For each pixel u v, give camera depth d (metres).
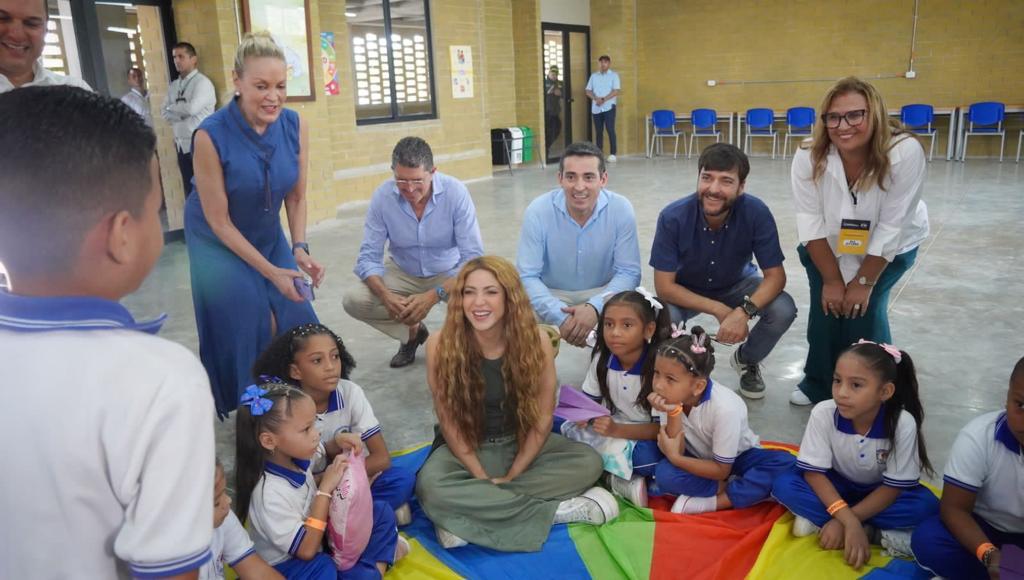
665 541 1.93
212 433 0.75
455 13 8.73
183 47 5.59
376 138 7.93
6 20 1.96
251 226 2.50
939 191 7.32
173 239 6.04
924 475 2.22
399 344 3.60
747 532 1.98
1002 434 1.62
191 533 0.71
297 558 1.67
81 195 0.67
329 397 2.07
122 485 0.69
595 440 2.20
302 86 6.36
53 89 0.71
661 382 2.01
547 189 8.51
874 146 2.33
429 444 2.54
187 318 4.05
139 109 5.98
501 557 1.91
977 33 9.54
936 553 1.68
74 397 0.67
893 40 10.12
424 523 2.08
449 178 3.16
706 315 3.89
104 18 5.76
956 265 4.63
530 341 2.05
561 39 11.39
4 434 0.66
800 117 10.62
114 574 0.72
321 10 7.02
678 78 11.93
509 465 2.12
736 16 11.22
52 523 0.68
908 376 1.85
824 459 1.92
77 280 0.71
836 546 1.86
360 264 3.17
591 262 2.98
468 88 9.06
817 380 2.75
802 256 2.71
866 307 2.51
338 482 1.71
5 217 0.67
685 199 2.75
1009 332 3.44
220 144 2.30
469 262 2.05
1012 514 1.65
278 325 2.60
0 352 0.68
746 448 2.16
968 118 9.68
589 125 12.30
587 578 1.82
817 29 10.62
